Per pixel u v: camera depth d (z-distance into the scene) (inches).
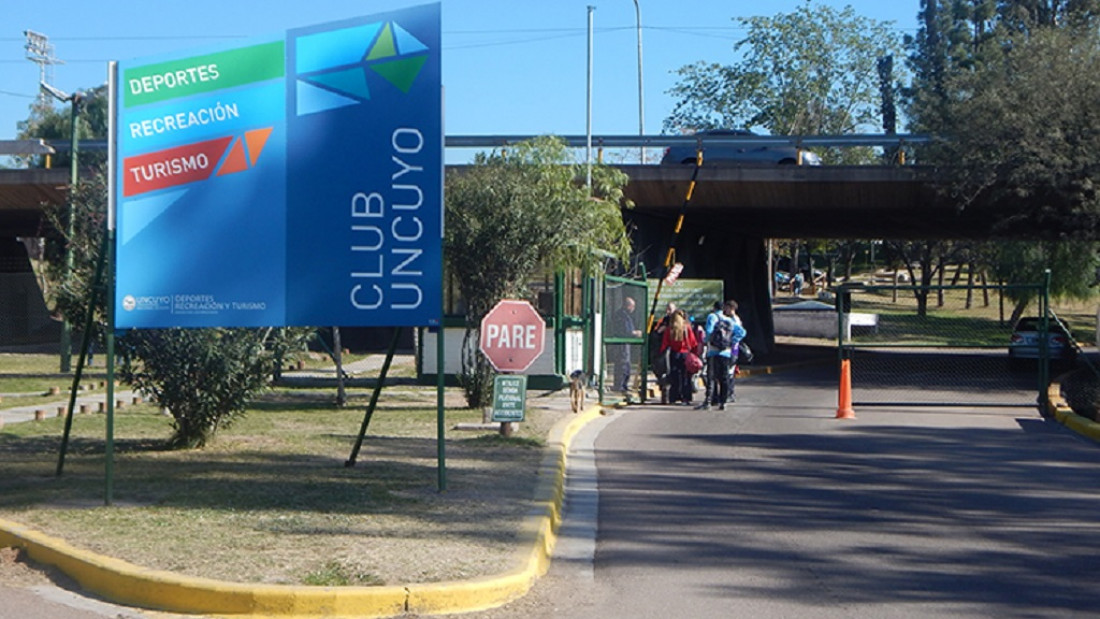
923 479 471.2
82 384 908.0
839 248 3149.6
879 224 1402.6
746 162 1206.9
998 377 1104.2
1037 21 2080.5
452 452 493.7
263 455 476.1
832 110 2343.8
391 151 386.6
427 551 304.0
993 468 502.0
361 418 623.8
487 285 662.5
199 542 309.3
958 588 296.8
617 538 356.8
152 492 385.7
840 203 1162.0
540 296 812.0
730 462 516.4
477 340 672.4
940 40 2509.8
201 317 384.2
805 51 2310.5
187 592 264.8
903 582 302.5
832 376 1147.9
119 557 291.9
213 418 492.7
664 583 300.7
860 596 288.2
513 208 644.1
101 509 354.3
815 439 602.5
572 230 674.8
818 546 345.1
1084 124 1016.2
